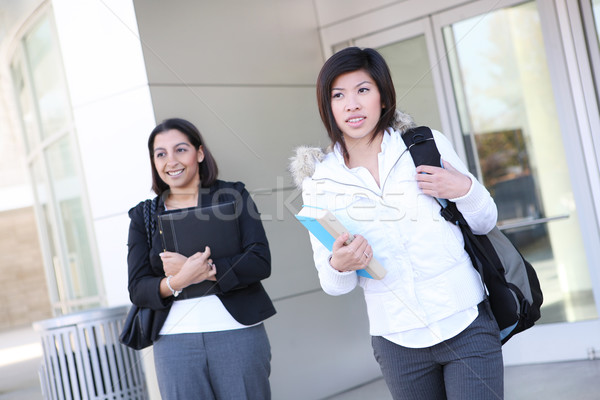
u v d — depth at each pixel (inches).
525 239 156.3
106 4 133.7
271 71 155.1
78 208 185.9
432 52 160.2
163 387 91.2
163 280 90.5
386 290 61.3
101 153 138.2
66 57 140.1
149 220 95.6
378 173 63.1
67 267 204.7
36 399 206.4
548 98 150.7
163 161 96.2
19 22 197.8
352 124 62.4
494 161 158.1
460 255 61.0
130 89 133.3
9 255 634.2
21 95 227.1
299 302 152.3
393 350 62.2
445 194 59.3
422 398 62.8
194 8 140.7
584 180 146.9
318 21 170.9
